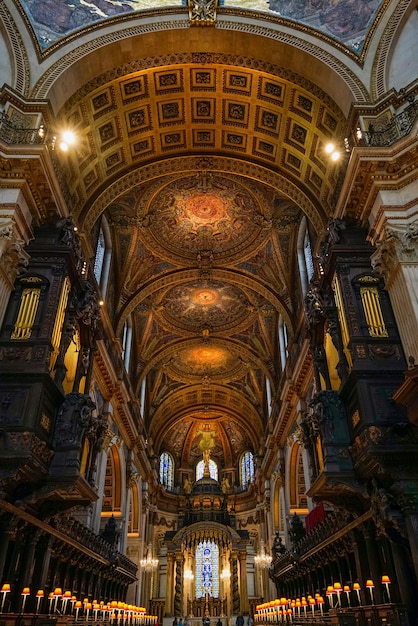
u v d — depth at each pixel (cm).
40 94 1297
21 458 948
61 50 1391
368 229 1252
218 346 3225
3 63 1330
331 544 1505
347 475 1065
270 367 3008
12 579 1081
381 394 1023
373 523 1156
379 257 1113
